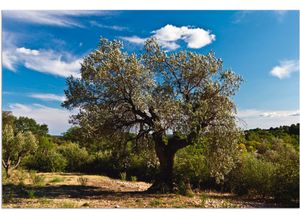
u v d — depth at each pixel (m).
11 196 16.17
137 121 18.55
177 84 18.11
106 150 32.66
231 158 18.20
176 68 18.05
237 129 17.88
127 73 17.42
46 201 15.13
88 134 18.66
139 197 16.89
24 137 29.19
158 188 18.55
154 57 18.19
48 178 26.62
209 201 16.00
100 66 17.72
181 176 21.34
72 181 24.92
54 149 36.31
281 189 16.75
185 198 16.75
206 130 18.03
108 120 18.33
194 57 17.86
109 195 17.73
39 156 33.94
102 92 18.42
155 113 17.73
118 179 27.77
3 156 27.06
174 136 18.52
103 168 31.62
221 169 18.66
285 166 17.03
